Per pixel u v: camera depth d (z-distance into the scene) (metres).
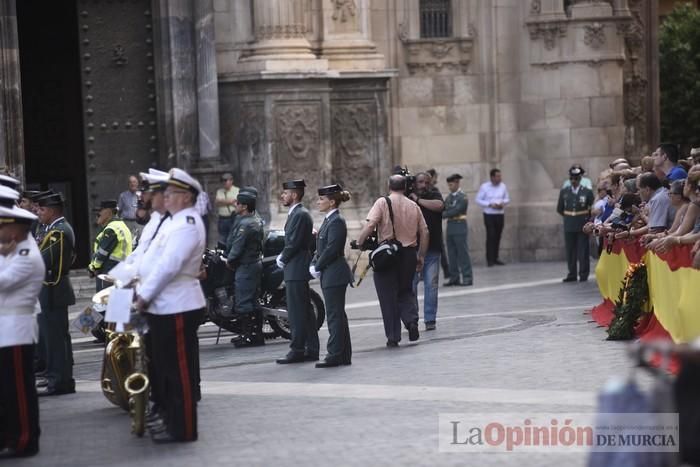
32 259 15.33
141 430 15.86
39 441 16.09
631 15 41.12
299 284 21.86
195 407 15.47
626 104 43.72
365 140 38.06
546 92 40.16
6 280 15.15
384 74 37.88
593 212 29.45
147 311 15.43
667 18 64.62
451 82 40.19
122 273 16.03
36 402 15.38
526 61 40.25
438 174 40.25
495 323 25.48
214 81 36.66
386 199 23.05
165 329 15.34
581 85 39.91
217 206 36.19
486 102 40.38
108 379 17.67
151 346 16.69
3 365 15.23
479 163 40.41
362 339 24.38
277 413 16.86
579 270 33.75
